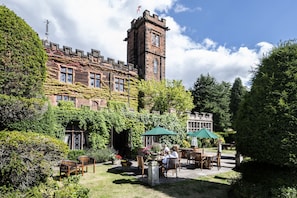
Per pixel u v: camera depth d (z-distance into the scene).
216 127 43.19
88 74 24.34
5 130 4.95
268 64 6.34
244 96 7.15
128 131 18.62
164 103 26.67
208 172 11.27
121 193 7.48
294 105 5.39
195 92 46.75
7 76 4.82
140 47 30.62
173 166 9.98
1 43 4.79
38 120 5.89
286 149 5.30
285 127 5.39
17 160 4.33
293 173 5.66
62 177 9.78
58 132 14.76
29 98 5.32
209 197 7.16
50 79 21.61
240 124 6.56
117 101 25.75
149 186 8.38
